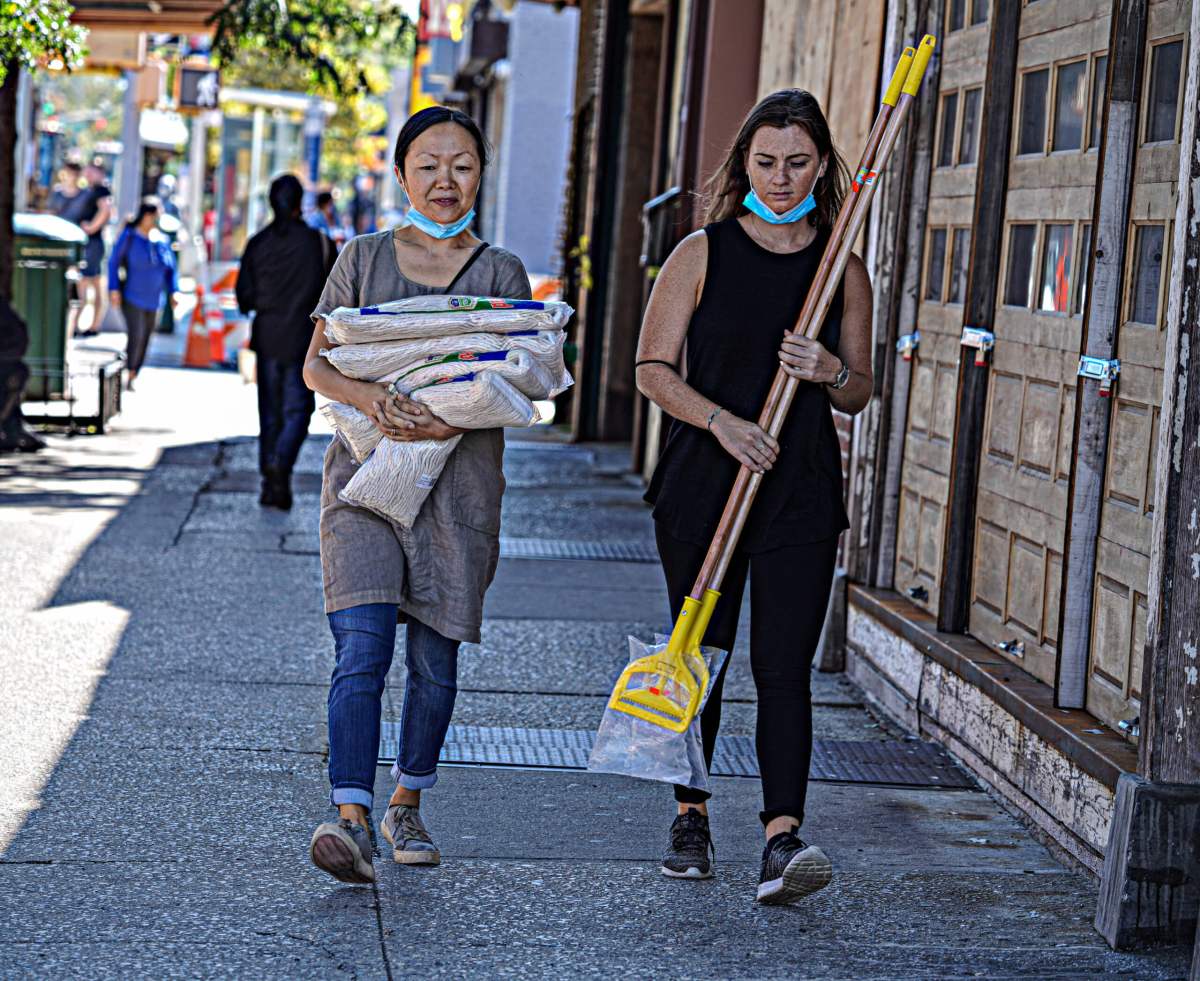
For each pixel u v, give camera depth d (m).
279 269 13.70
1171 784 5.38
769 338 5.70
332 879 5.83
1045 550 6.98
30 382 17.98
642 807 6.87
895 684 8.34
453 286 5.78
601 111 19.28
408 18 20.75
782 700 5.70
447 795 6.87
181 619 9.75
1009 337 7.43
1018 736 6.79
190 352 26.81
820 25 10.98
